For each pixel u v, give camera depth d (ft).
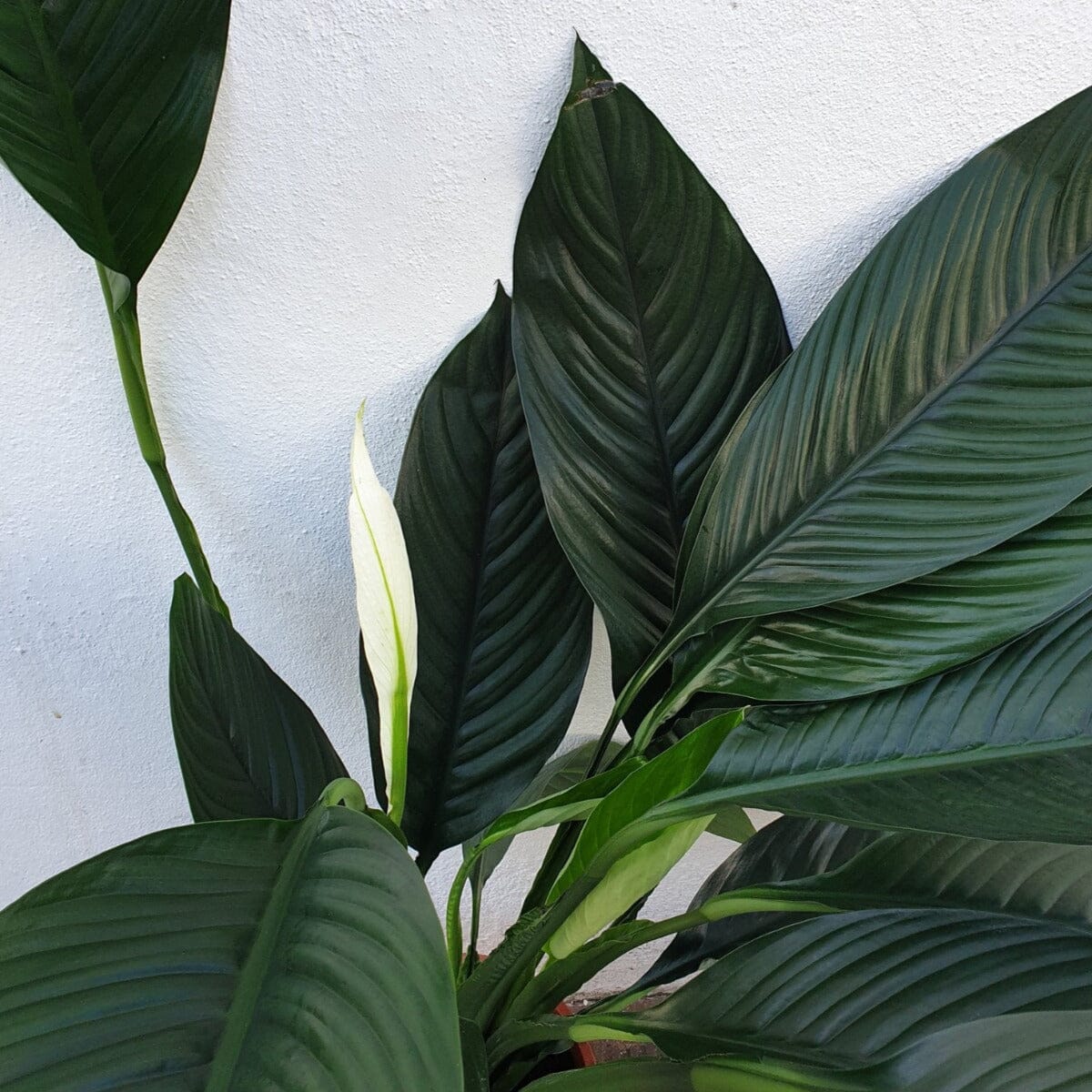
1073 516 2.21
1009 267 2.21
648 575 2.51
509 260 2.49
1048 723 2.16
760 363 2.49
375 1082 1.52
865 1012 2.18
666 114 2.39
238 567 2.80
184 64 2.12
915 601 2.26
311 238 2.42
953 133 2.44
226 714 2.46
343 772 2.55
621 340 2.45
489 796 2.64
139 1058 1.53
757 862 2.63
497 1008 2.57
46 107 2.09
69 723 2.98
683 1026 2.23
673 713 2.46
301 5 2.21
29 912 1.76
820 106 2.40
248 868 1.84
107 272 2.26
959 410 2.21
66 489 2.63
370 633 2.07
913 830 2.12
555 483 2.45
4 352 2.45
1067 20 2.34
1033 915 2.26
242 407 2.58
